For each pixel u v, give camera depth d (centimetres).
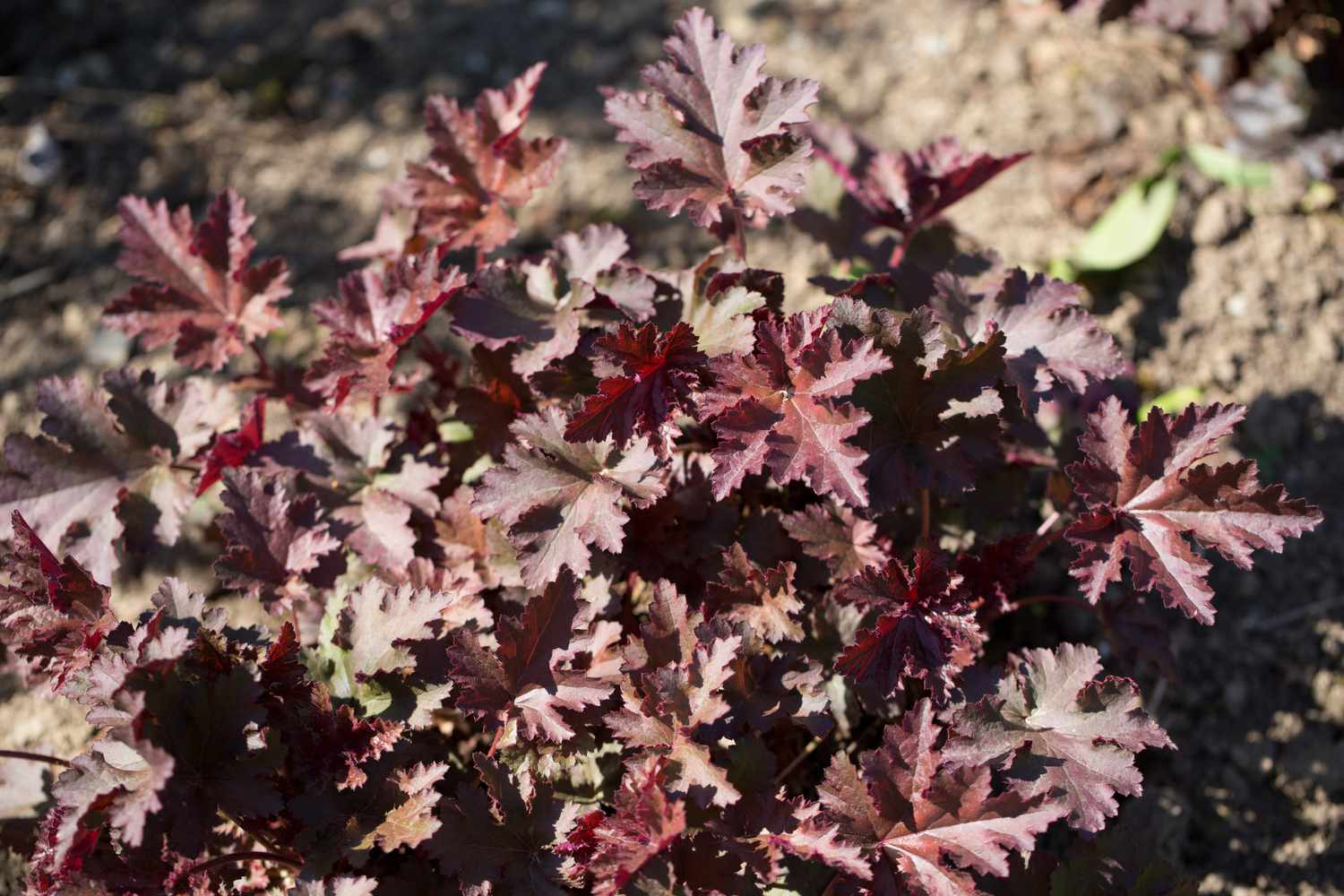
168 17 105
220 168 98
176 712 67
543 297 75
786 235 94
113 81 102
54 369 92
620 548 71
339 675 72
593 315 75
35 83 101
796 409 71
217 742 68
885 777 69
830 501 76
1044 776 70
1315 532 86
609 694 70
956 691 72
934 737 69
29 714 83
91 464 76
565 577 71
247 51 103
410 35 104
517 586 74
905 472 72
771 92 74
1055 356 73
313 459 77
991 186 96
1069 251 93
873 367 69
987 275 77
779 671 72
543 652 71
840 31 103
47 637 70
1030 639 83
